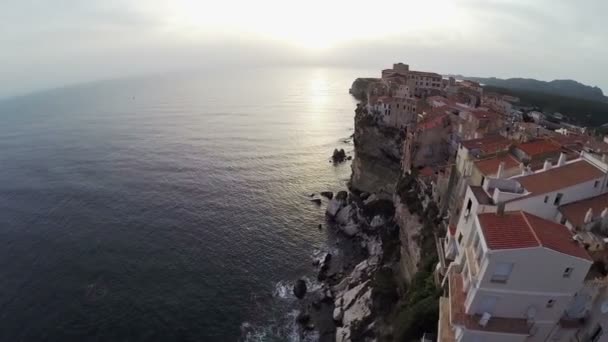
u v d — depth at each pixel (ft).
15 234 260.83
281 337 178.91
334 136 622.13
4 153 469.16
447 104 344.28
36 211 296.10
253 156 476.54
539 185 116.06
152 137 558.56
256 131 634.02
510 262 80.23
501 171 132.05
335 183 390.42
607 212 104.12
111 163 422.41
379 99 362.53
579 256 79.61
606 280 79.20
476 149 166.61
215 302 199.31
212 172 403.54
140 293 202.28
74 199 319.88
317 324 186.91
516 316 86.17
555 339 87.10
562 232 89.61
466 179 157.17
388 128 344.28
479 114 241.96
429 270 157.38
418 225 201.77
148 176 382.01
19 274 215.92
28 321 180.45
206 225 280.92
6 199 318.45
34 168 403.75
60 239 254.47
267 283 217.56
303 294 207.00
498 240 82.58
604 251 94.99
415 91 489.26
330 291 208.74
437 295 128.16
